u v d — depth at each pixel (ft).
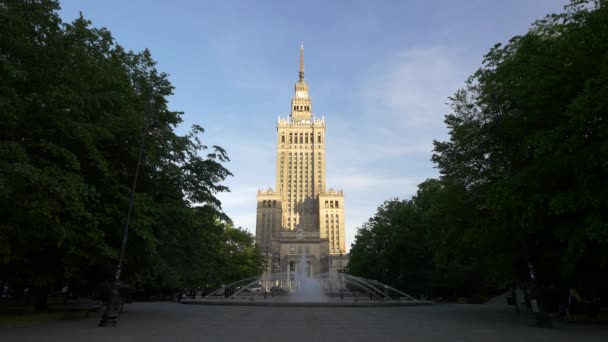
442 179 125.08
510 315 106.63
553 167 72.38
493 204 77.05
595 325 79.82
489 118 103.71
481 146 96.37
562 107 74.49
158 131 104.01
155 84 115.96
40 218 70.59
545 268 99.81
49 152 75.51
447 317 99.76
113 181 87.86
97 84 82.84
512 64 79.20
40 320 84.43
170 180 111.04
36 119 75.97
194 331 68.03
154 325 77.97
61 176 67.56
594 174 68.03
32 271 88.84
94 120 84.89
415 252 206.28
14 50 70.59
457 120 117.70
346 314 109.40
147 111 88.74
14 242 75.25
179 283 200.75
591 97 60.75
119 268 78.84
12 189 63.10
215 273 226.58
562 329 72.90
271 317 97.81
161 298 217.77
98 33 97.45
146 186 104.99
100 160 76.48
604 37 65.41
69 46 78.79
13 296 132.16
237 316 100.63
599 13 68.64
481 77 99.76
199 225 112.78
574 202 67.15
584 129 66.18
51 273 90.99
